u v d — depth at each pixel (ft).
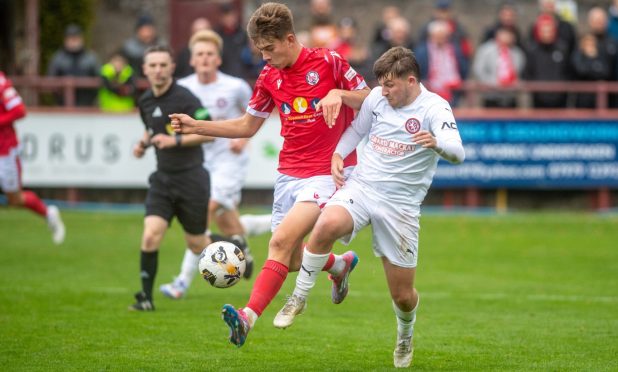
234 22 160.45
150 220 84.12
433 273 109.19
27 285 96.99
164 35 221.05
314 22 163.12
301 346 70.38
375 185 59.98
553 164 157.99
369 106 61.46
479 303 90.58
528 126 157.17
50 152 155.43
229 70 158.40
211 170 98.43
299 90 62.49
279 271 59.62
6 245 126.00
